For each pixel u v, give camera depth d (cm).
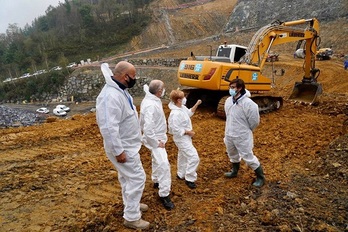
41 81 5231
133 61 4759
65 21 8406
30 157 596
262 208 380
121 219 370
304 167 527
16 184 473
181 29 5888
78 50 6650
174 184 461
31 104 4975
